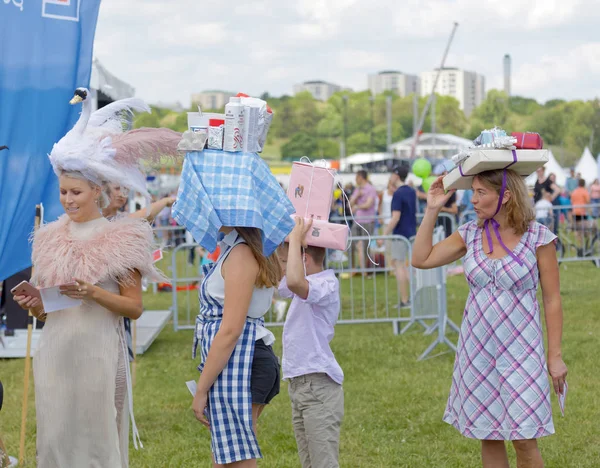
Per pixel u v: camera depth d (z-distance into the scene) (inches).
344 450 201.8
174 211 125.3
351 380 271.0
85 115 137.3
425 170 544.1
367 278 526.9
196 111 127.3
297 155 5728.3
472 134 5511.8
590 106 4776.1
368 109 6038.4
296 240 149.6
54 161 137.3
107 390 138.9
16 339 321.4
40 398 139.1
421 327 367.6
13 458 195.9
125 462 145.7
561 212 556.1
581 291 451.8
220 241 128.5
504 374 140.9
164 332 382.6
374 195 561.9
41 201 197.5
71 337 137.9
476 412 142.7
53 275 138.9
